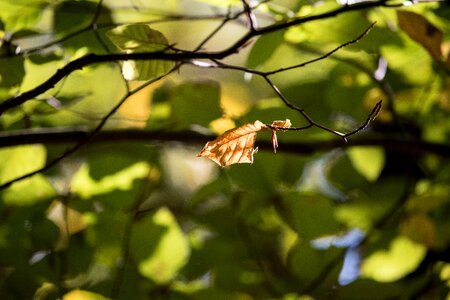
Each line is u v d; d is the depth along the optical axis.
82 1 4.20
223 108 4.32
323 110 4.43
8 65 4.14
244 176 4.32
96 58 4.01
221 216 4.38
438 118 4.44
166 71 4.03
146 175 4.34
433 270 4.37
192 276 4.38
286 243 4.39
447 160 4.45
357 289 4.33
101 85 4.35
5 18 4.16
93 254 4.32
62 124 4.34
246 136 3.94
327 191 4.46
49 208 4.32
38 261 4.31
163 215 4.31
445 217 4.42
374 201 4.43
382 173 4.45
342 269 4.35
